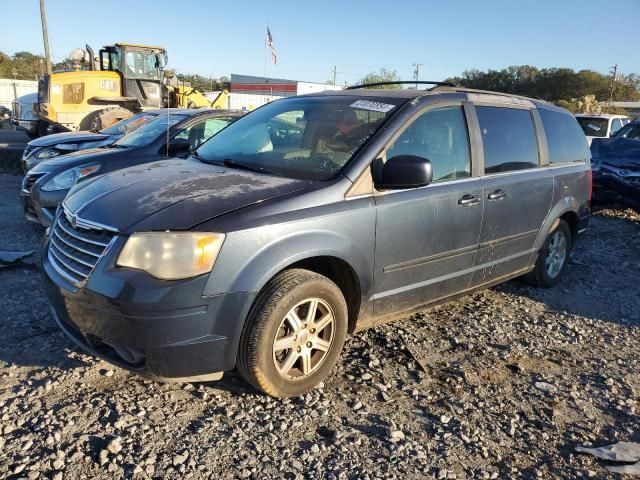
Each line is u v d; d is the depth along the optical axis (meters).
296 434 3.04
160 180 3.57
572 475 2.89
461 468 2.88
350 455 2.90
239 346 3.10
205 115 7.41
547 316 5.07
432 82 4.79
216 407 3.24
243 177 3.60
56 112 15.75
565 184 5.43
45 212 6.15
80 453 2.75
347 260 3.41
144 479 2.62
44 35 29.67
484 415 3.38
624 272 6.61
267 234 3.05
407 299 3.96
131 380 3.45
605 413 3.51
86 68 17.80
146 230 2.90
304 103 4.50
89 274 2.95
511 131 4.84
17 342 3.84
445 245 4.09
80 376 3.45
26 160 8.65
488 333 4.57
